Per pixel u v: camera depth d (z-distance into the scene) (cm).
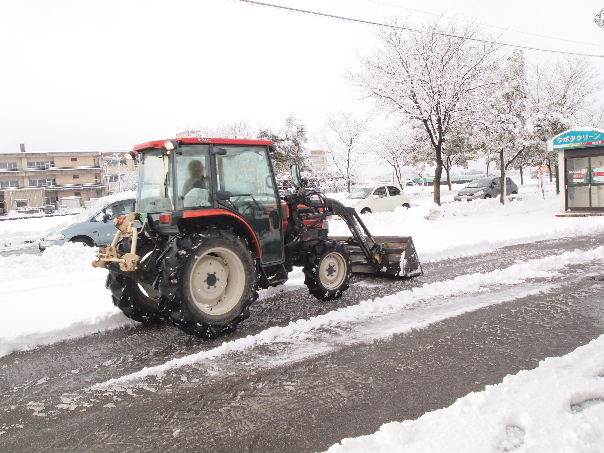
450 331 473
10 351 496
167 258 475
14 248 1781
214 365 416
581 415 266
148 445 293
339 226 1473
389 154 3588
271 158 588
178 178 505
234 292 509
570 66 2528
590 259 802
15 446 301
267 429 303
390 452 257
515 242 1088
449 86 1638
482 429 263
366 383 362
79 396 373
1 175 5888
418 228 1364
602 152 1500
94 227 1358
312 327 507
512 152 2122
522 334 455
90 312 606
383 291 672
